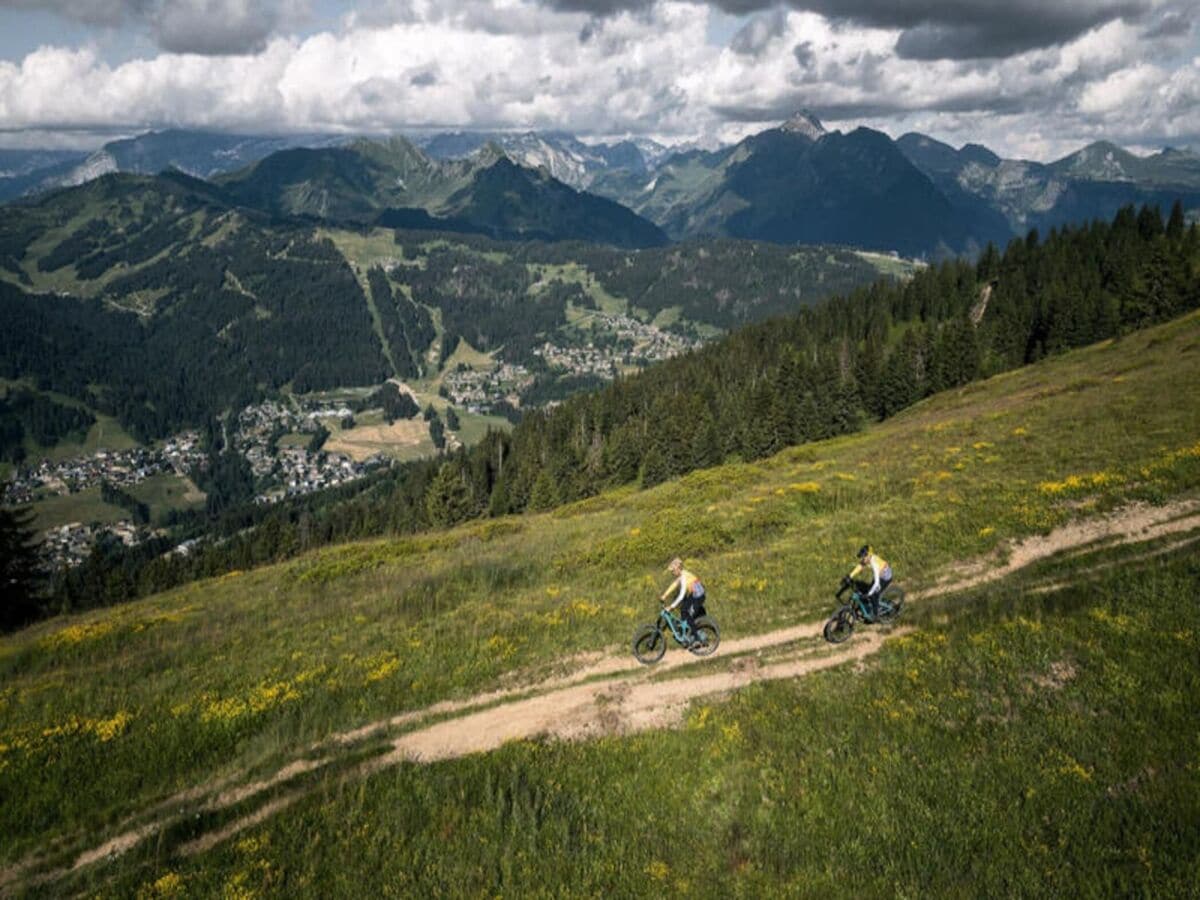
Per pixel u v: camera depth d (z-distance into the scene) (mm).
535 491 96562
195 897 9945
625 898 9242
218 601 32625
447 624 21516
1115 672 12500
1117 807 9320
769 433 103125
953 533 23250
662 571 25438
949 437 43594
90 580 96188
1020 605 16047
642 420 131625
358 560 36250
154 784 13961
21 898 10930
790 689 14398
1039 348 110250
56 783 14031
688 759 12492
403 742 14453
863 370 118812
